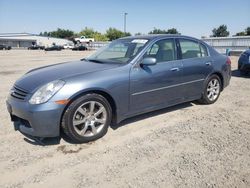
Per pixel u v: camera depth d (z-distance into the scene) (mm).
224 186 2914
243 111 5477
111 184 2959
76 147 3840
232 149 3762
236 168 3266
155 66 4652
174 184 2945
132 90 4324
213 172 3180
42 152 3686
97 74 4016
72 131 3791
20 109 3684
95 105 4000
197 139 4102
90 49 55719
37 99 3602
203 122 4832
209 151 3705
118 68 4238
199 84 5535
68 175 3141
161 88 4754
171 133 4328
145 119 4949
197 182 2979
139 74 4387
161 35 5059
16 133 4320
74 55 29422
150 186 2914
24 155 3602
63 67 4453
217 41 25531
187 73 5184
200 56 5602
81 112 3846
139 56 4484
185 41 5332
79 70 4152
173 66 4914
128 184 2955
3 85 8461
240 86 7988
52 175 3141
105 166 3328
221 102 6148
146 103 4590
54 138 4109
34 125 3611
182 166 3314
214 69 5770
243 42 23141
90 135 3980
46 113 3568
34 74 4266
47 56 26906
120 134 4281
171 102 5047
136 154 3629
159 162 3418
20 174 3158
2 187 2916
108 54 5066
